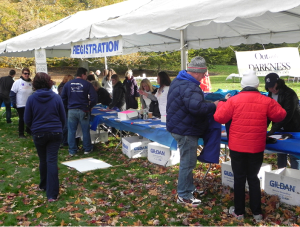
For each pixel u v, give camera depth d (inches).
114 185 161.6
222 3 129.4
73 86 215.8
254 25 227.9
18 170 191.0
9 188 160.7
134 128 196.1
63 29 232.7
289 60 229.8
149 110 229.9
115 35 184.9
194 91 120.9
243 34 258.1
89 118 225.3
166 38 308.2
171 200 140.3
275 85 138.7
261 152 113.7
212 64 1125.7
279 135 138.4
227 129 123.3
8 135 295.3
